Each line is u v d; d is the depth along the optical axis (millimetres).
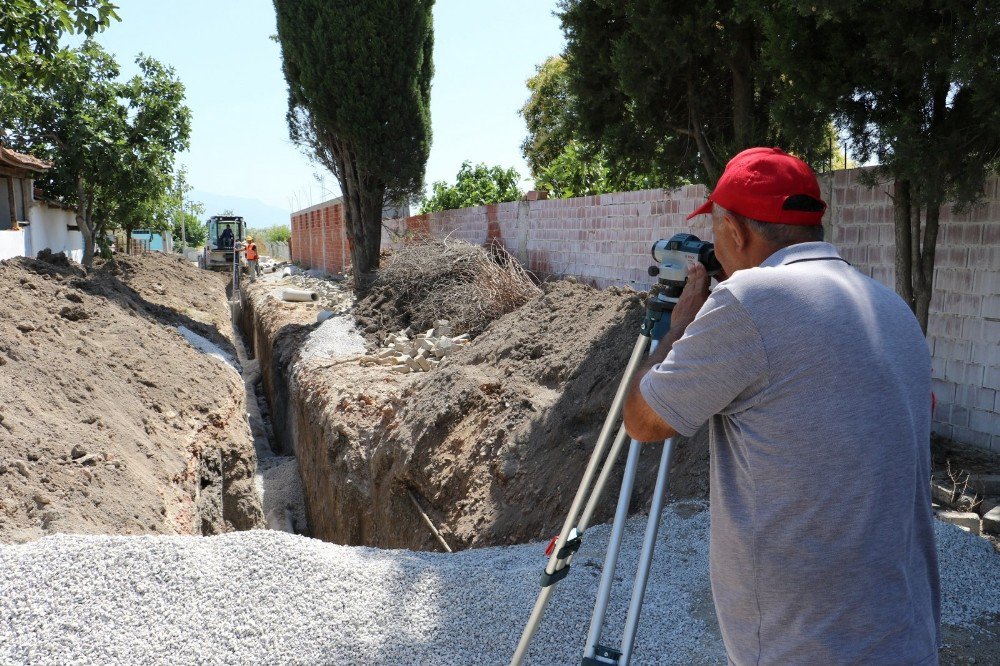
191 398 9922
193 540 4312
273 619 3742
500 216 15391
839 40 5164
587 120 8125
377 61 15172
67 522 5125
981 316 5520
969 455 5473
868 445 1530
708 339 1634
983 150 4773
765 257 1812
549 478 5887
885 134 4945
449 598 3982
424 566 4355
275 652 3518
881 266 6289
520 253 14570
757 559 1608
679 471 5285
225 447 9383
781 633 1590
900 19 4656
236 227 38406
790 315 1584
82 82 19906
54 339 8609
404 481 7355
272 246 61281
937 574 1735
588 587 4066
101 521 5512
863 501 1523
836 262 1717
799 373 1562
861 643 1522
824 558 1539
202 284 26719
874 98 5230
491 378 7848
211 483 8508
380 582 4117
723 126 7785
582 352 7301
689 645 3490
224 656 3479
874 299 1666
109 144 19906
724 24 6621
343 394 9570
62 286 11070
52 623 3592
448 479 6770
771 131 7223
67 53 12273
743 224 1813
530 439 6438
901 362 1614
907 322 1687
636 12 6680
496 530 5844
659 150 8133
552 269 13328
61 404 6977
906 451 1559
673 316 1935
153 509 6230
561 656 3473
